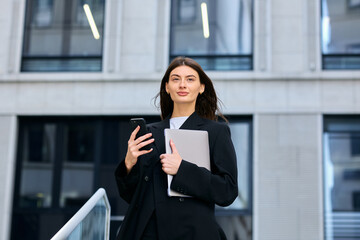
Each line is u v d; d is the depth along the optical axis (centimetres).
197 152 192
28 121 870
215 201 184
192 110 208
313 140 809
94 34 876
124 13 877
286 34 844
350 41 839
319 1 849
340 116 821
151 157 193
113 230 814
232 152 198
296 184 797
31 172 851
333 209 793
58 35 884
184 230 183
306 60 833
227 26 859
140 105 841
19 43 880
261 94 826
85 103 852
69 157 851
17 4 892
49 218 834
